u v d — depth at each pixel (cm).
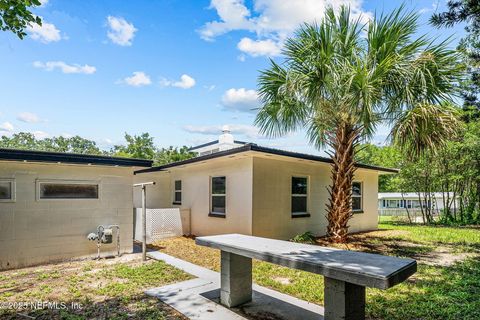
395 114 686
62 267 580
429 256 689
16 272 545
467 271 554
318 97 718
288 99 761
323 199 1027
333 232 834
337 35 733
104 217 679
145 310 369
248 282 397
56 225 618
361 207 1190
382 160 2312
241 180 848
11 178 573
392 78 652
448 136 630
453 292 434
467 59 743
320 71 702
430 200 1600
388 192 2534
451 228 1273
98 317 349
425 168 1466
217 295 423
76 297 416
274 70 776
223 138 1364
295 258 289
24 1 358
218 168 938
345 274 244
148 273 535
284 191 900
